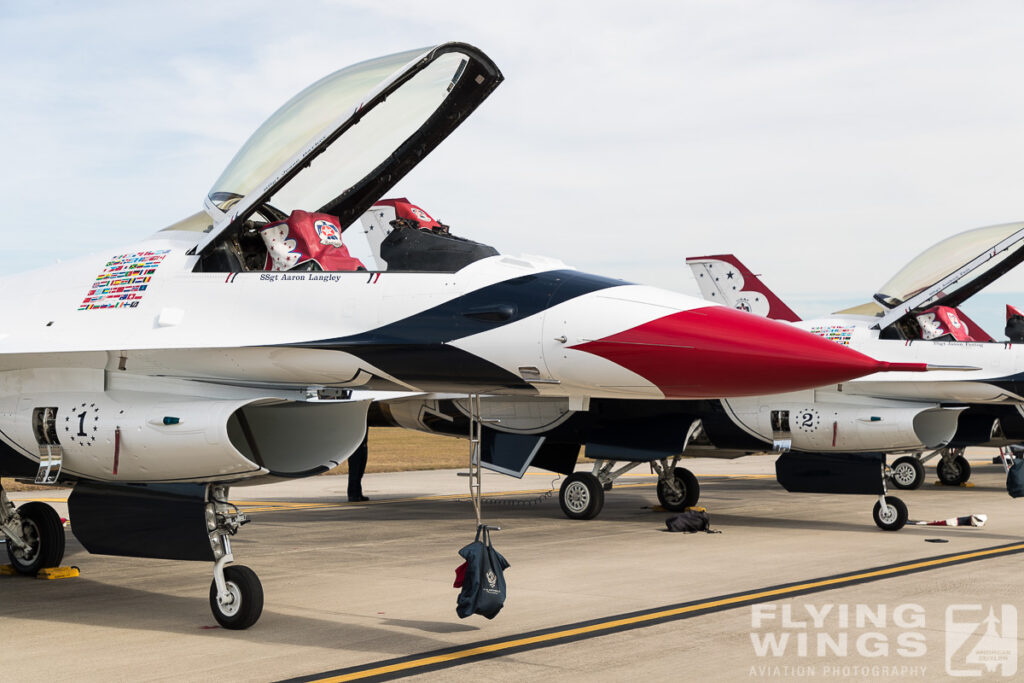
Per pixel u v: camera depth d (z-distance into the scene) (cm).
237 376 703
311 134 731
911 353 1509
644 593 747
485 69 760
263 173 750
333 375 676
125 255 779
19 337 735
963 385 1440
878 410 1152
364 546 1046
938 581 791
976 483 1912
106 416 666
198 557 647
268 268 751
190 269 733
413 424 1388
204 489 652
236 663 550
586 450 1286
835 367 556
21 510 862
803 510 1391
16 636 625
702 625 632
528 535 1124
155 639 613
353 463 1575
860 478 1162
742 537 1092
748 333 577
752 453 1316
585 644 584
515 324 613
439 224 784
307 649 582
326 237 754
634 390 604
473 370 631
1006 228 1497
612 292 615
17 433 702
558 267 664
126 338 702
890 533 1123
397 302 651
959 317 1580
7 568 879
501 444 1317
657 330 583
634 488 1883
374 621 659
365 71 734
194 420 630
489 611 607
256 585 633
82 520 695
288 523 1274
